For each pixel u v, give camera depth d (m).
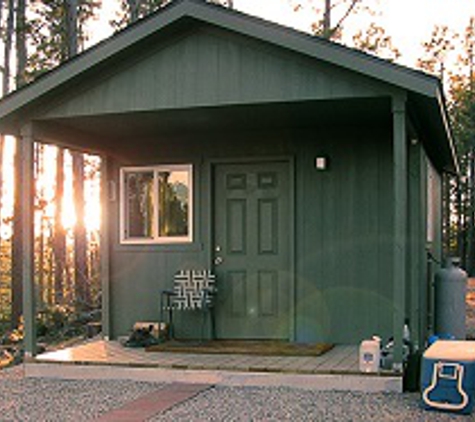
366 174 7.67
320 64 6.21
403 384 6.06
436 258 11.20
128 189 8.63
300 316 7.87
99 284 16.33
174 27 6.55
